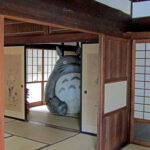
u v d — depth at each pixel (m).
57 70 6.64
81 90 4.84
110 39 3.70
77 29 2.95
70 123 5.55
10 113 5.99
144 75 4.34
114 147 3.98
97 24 3.32
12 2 2.10
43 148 4.00
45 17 2.44
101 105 3.55
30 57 7.21
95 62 4.61
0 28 1.99
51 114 6.41
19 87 5.80
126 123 4.39
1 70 1.99
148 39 4.23
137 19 4.44
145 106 4.34
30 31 5.30
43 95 7.68
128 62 4.36
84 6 3.01
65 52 7.88
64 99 6.46
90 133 4.76
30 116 6.18
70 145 4.16
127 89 4.38
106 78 3.64
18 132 4.86
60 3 2.62
